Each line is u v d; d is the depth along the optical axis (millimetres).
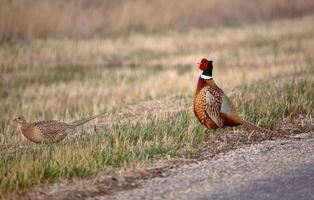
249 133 17172
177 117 18359
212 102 16062
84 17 45000
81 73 32500
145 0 48625
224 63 34188
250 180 13664
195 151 15719
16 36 41281
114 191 13242
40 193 13117
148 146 15680
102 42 41375
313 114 19078
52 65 34656
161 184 13562
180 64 35031
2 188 13148
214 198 12711
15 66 34125
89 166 14188
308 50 36812
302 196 12742
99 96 26531
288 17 53688
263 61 33906
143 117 19344
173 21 48219
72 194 13055
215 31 46656
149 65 34844
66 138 17234
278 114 18703
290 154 15352
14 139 18547
